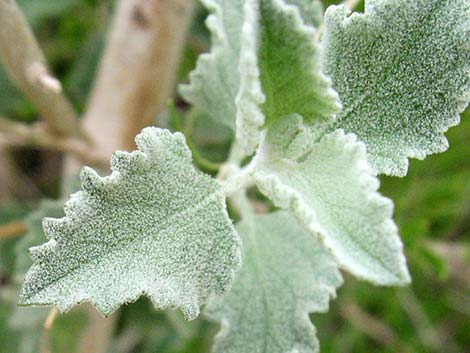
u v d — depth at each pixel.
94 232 0.08
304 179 0.09
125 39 0.14
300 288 0.10
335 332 0.19
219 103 0.12
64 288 0.08
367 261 0.08
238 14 0.11
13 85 0.18
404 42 0.09
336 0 0.14
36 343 0.15
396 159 0.09
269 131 0.09
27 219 0.13
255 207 0.14
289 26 0.08
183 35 0.14
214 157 0.16
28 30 0.12
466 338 0.20
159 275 0.08
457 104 0.09
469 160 0.16
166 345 0.18
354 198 0.08
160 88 0.15
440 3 0.09
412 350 0.19
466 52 0.09
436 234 0.18
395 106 0.09
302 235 0.11
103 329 0.15
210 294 0.09
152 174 0.09
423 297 0.19
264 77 0.09
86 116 0.15
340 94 0.09
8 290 0.16
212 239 0.09
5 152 0.20
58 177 0.20
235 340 0.10
